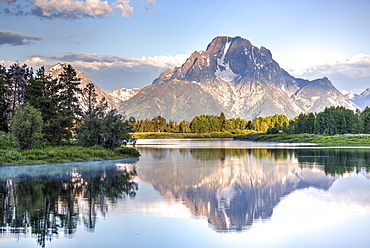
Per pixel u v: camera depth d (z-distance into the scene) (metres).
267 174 43.94
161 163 59.81
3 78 87.56
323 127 164.25
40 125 64.38
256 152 87.75
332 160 61.81
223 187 34.78
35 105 78.94
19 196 29.73
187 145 137.62
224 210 25.22
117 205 26.59
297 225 21.69
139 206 26.33
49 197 29.44
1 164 53.00
